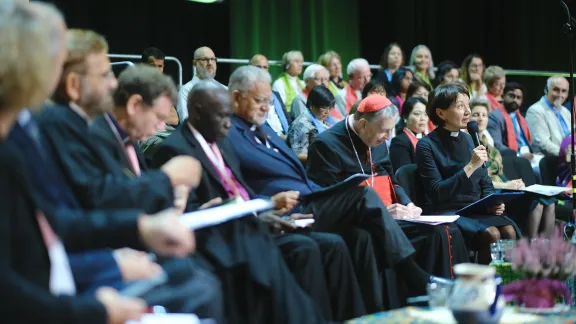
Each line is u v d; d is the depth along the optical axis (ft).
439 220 21.79
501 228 24.71
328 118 32.65
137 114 15.94
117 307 8.63
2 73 8.36
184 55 44.65
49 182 10.57
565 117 40.63
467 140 26.32
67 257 10.59
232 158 19.07
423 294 20.29
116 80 15.16
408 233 22.91
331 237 19.31
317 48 47.80
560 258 14.29
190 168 13.71
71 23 40.50
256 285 16.78
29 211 8.48
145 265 10.93
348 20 49.24
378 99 22.88
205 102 17.87
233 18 45.21
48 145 13.11
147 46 43.19
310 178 23.00
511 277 18.51
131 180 13.24
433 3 51.62
